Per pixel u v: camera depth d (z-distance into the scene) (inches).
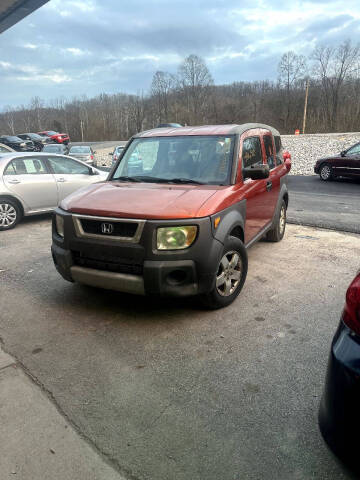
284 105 3053.6
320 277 186.9
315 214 336.5
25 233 288.2
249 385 106.2
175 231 128.1
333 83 2751.0
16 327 141.2
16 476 78.4
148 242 127.5
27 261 218.7
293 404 98.5
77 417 94.8
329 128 2714.1
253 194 180.5
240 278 159.2
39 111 4200.3
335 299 161.5
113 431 90.0
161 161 175.9
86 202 144.2
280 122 3073.3
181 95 3631.9
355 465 71.9
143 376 110.8
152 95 3772.1
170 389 104.9
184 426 91.2
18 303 161.8
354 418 69.4
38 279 189.5
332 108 2790.4
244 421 92.7
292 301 159.8
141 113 3740.2
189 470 79.2
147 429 90.4
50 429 90.9
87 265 141.8
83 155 800.9
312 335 132.6
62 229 147.3
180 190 149.0
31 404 99.6
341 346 73.5
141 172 176.4
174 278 132.7
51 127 3988.7
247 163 179.0
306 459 81.7
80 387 106.2
